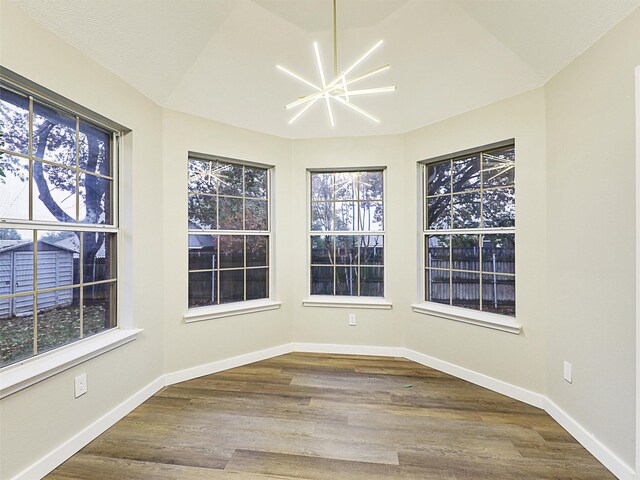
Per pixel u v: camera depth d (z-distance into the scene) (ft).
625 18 5.08
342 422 6.61
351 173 10.99
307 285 10.96
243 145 9.82
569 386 6.37
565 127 6.48
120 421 6.67
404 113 9.70
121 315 7.36
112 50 6.36
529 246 7.41
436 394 7.85
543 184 7.17
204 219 9.47
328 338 10.80
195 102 8.71
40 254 5.73
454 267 9.45
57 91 5.50
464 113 8.66
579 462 5.46
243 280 10.24
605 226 5.49
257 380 8.66
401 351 10.41
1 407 4.63
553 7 5.79
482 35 7.29
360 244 10.98
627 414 5.06
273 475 5.09
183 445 5.86
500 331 7.95
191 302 9.20
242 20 7.59
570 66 6.31
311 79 9.12
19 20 4.89
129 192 7.38
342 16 7.45
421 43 8.04
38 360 5.47
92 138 6.80
